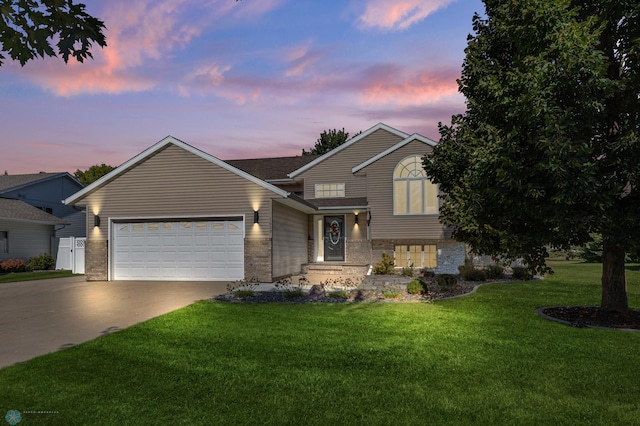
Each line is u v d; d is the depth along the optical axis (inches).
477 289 535.8
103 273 661.3
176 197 644.7
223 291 528.1
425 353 250.1
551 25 294.7
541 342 273.6
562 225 287.7
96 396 185.8
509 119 331.3
